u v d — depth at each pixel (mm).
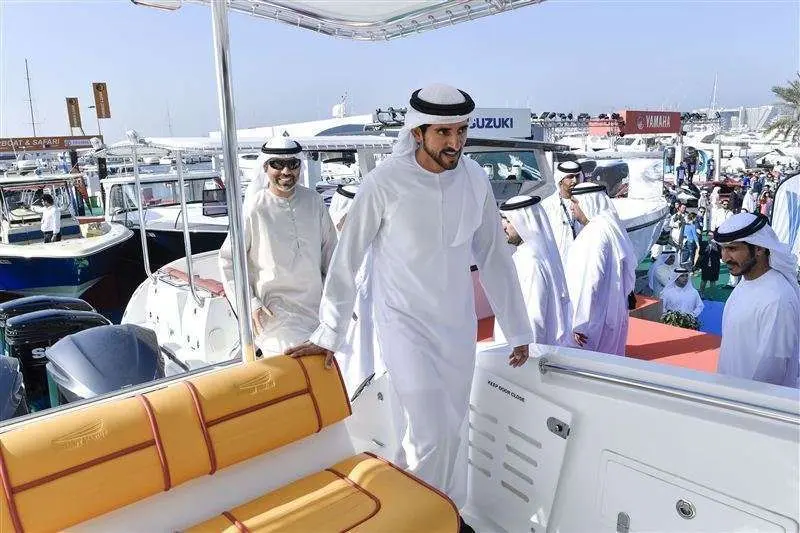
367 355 2562
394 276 1993
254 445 1754
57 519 1425
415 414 2029
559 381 1944
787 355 2139
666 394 1676
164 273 4754
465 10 2195
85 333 3104
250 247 2828
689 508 1664
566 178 4215
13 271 7320
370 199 1944
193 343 4168
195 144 3975
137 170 4293
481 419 2211
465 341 2035
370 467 1847
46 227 8453
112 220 8148
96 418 1539
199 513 1675
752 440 1530
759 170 14773
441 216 1920
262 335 2861
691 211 10062
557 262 2891
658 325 4137
